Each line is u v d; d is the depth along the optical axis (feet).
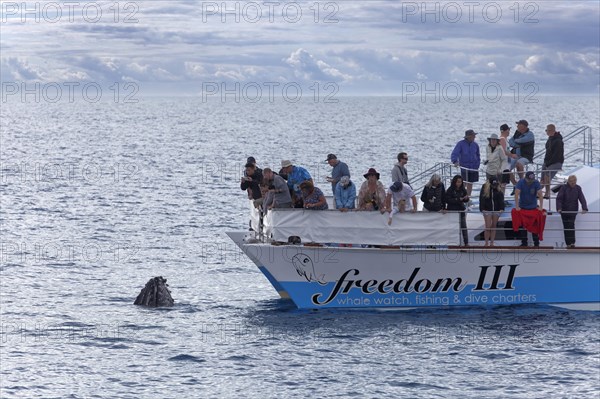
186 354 289.94
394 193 315.78
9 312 345.10
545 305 322.96
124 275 419.74
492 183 317.22
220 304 359.87
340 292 322.96
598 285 321.52
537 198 317.22
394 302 323.98
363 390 257.75
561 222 324.19
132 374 272.31
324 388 259.19
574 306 323.16
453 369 273.13
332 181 325.42
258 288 391.04
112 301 366.84
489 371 271.28
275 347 294.66
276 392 256.93
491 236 319.27
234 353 289.74
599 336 300.61
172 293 382.01
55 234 540.11
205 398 253.03
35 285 394.52
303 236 315.37
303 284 321.11
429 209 317.83
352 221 314.35
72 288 390.21
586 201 328.49
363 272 319.47
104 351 294.46
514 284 321.32
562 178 345.51
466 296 322.75
